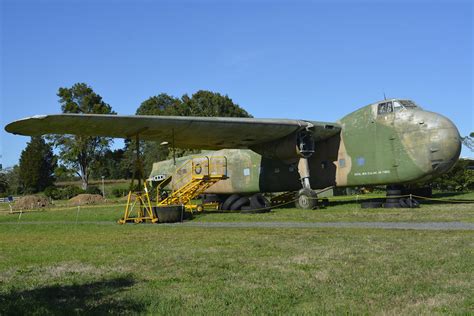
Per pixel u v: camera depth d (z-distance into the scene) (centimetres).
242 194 2470
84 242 1095
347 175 1983
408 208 1708
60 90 6362
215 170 2583
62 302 537
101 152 6462
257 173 2350
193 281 621
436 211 1526
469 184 2938
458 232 993
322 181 2088
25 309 507
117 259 822
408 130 1778
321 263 704
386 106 1869
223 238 1059
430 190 2145
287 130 1942
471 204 1795
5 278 691
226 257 795
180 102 6469
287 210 1920
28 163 8000
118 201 3856
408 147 1775
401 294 519
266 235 1079
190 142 2067
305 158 1992
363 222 1313
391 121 1831
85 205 3462
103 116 1513
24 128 1514
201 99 6406
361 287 552
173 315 470
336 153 2036
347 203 2173
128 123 1627
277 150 2056
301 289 555
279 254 803
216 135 1938
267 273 650
